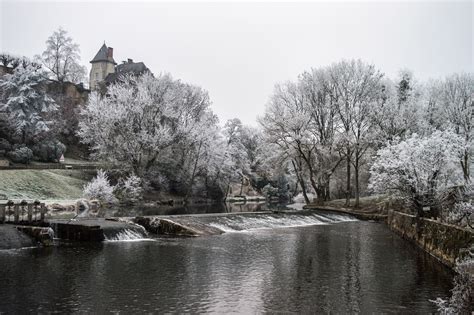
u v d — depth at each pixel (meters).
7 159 63.31
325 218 43.84
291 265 20.12
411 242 27.98
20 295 14.43
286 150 54.59
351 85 53.50
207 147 67.56
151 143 62.69
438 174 28.80
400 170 29.22
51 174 59.47
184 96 75.38
